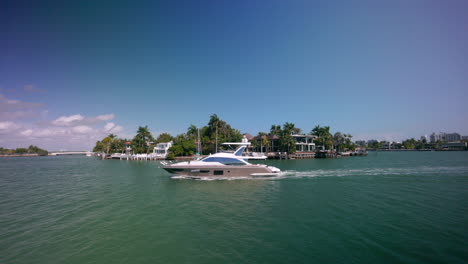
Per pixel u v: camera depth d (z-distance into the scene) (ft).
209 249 26.58
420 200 46.09
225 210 41.06
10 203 48.24
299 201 46.44
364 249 25.99
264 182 67.10
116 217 38.01
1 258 25.26
